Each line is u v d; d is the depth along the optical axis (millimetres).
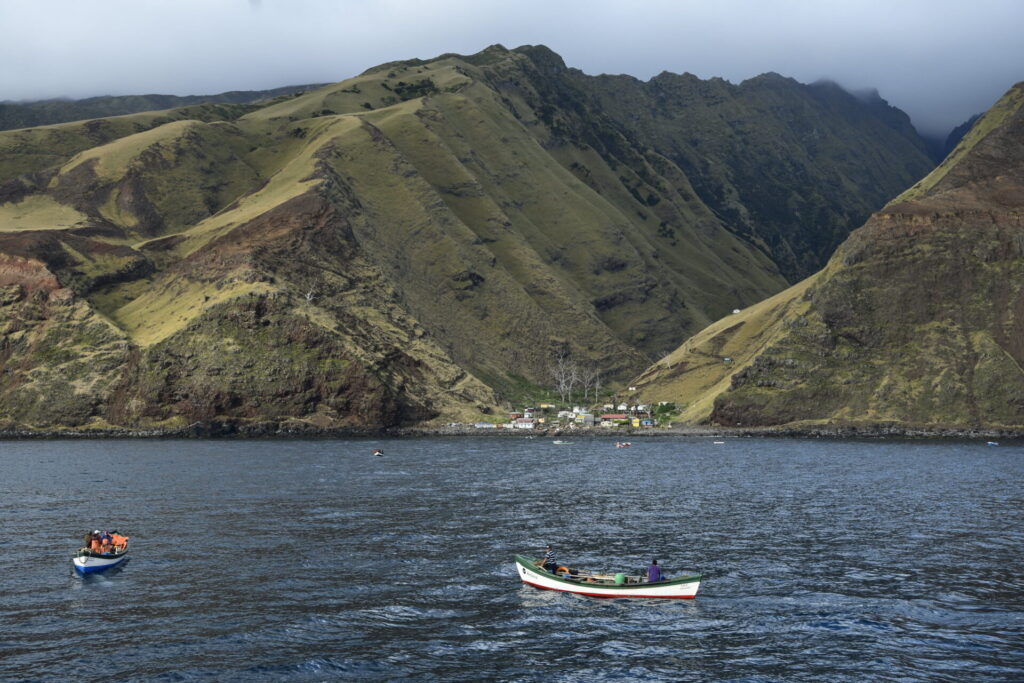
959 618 54594
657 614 55625
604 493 109688
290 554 70812
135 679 44438
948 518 90250
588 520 88250
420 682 44562
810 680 45125
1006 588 61281
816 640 50812
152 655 47688
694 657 48281
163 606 56375
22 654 47750
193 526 83312
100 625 52594
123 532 80125
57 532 80375
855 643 50281
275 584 61625
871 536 79938
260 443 197000
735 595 59781
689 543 76500
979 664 47125
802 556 71250
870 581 63219
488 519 88375
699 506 98500
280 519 87438
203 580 62562
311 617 54344
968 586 61844
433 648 49312
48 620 53469
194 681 44344
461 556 70688
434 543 75750
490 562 68750
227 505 97000
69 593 59188
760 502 101812
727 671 46312
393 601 57875
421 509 94750
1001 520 89000
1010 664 47062
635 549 73938
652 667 46875
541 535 79750
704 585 62312
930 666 46875
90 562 63875
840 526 85312
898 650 49188
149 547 73312
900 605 57344
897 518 90250
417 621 53969
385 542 75875
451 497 104750
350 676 45219
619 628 52938
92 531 75312
